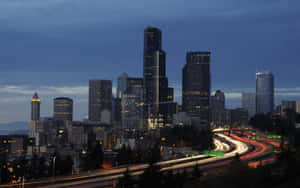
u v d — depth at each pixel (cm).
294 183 9419
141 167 18388
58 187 13862
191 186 11138
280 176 10150
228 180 9600
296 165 10238
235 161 9981
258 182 9725
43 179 15612
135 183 13162
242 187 9450
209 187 10081
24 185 14638
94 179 15350
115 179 15288
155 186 12150
